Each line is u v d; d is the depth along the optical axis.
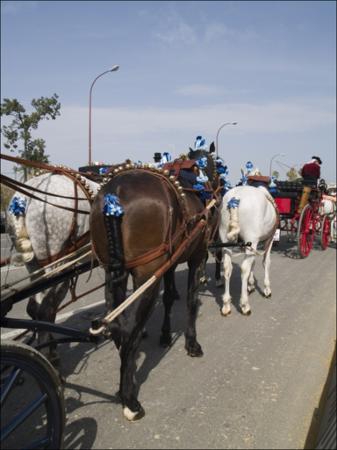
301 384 4.38
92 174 4.98
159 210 3.55
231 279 8.92
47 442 2.82
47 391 2.74
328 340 5.61
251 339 5.56
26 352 2.62
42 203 4.06
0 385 2.68
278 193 12.01
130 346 3.53
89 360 4.81
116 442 3.38
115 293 3.63
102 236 3.58
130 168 4.09
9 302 3.24
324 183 13.54
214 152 6.07
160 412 3.80
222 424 3.65
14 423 2.69
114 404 3.92
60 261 3.98
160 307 6.83
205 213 4.52
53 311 4.09
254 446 3.38
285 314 6.66
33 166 3.94
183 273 9.26
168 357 4.96
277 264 11.00
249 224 6.24
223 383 4.36
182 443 3.39
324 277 9.52
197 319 6.30
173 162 4.93
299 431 3.59
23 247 3.95
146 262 3.53
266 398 4.09
